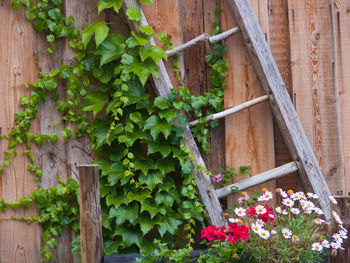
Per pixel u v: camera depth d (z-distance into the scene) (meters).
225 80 2.64
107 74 2.50
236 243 1.99
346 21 2.63
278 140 2.67
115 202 2.40
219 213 2.50
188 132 2.52
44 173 2.51
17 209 2.47
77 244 2.39
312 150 2.58
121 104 2.48
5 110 2.47
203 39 2.56
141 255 2.14
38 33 2.50
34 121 2.49
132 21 2.46
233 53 2.63
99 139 2.46
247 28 2.54
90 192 1.85
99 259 1.88
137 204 2.46
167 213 2.47
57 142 2.53
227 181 2.62
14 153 2.46
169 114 2.41
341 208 1.95
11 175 2.47
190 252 2.20
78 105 2.51
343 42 2.63
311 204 2.13
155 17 2.59
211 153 2.66
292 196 2.21
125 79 2.40
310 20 2.64
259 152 2.63
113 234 2.45
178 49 2.55
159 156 2.54
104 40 2.46
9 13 2.47
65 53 2.52
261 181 2.57
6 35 2.47
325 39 2.64
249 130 2.64
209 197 2.51
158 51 2.43
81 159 2.54
